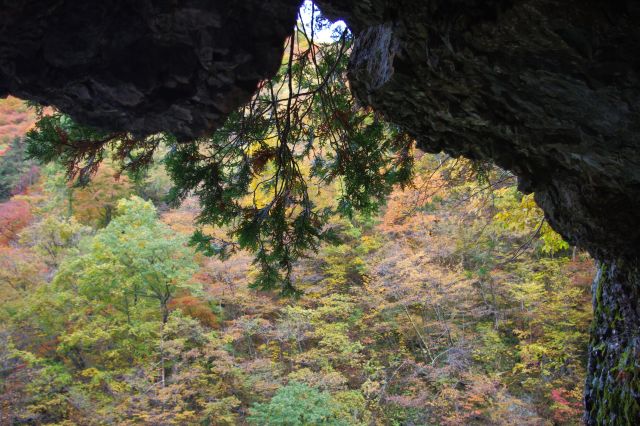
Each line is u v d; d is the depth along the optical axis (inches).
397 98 92.3
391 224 468.8
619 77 63.9
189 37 74.6
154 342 428.1
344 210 145.1
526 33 64.1
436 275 450.3
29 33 69.2
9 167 747.4
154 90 80.4
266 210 128.6
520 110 79.2
